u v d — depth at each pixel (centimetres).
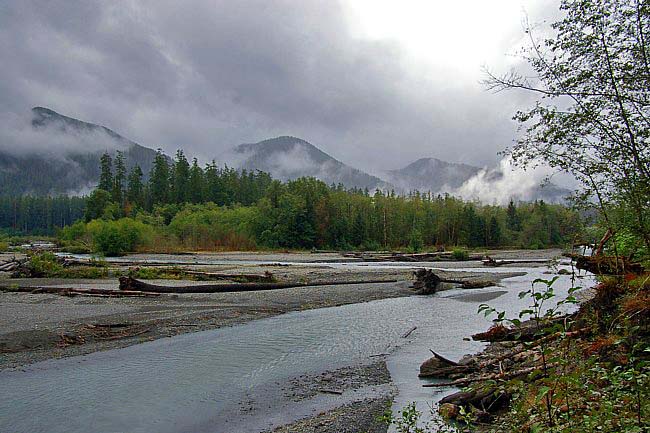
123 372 1134
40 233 15088
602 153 710
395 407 875
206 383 1055
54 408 903
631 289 797
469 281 3009
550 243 9269
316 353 1318
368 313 1969
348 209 9319
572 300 461
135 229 7606
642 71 646
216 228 8925
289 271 3900
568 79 693
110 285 2795
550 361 498
